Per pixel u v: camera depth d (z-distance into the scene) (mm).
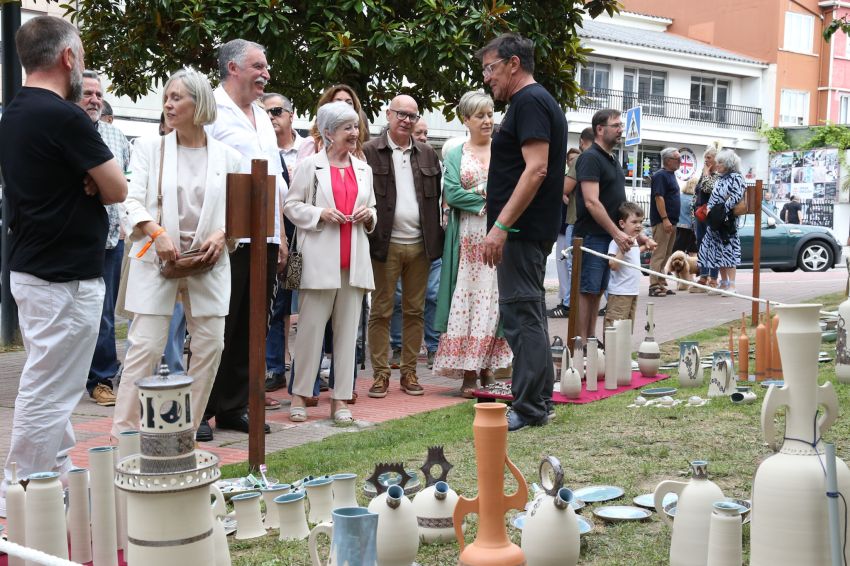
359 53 10031
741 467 4715
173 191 5285
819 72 44625
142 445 2498
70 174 4277
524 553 3256
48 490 3434
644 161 39094
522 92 5820
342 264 6543
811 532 2816
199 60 11023
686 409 6336
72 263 4316
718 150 14992
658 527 3873
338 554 2809
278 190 6465
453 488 4512
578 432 5723
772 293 15375
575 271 7762
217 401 6449
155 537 2473
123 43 10828
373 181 7402
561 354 7867
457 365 7441
